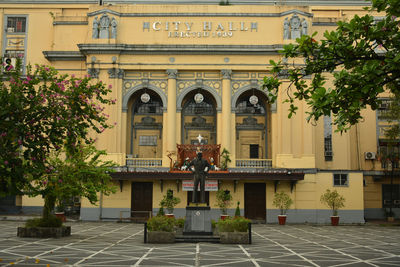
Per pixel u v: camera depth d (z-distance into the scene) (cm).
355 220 3306
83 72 3681
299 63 3466
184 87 3578
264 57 3528
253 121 3769
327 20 3756
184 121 3778
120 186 3353
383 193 3772
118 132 3438
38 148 1302
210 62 3531
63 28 3784
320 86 1150
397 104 3334
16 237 2084
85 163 2189
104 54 3509
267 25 3566
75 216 3603
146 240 1938
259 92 3697
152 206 3344
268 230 2733
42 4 3947
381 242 2091
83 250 1680
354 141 3791
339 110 1107
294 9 3528
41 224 2145
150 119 3769
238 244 1920
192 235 2014
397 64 976
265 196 3372
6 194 1204
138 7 3594
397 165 3712
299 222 3312
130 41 3566
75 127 1372
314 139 3462
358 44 1046
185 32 3566
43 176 1742
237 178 3222
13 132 1195
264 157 3722
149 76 3572
